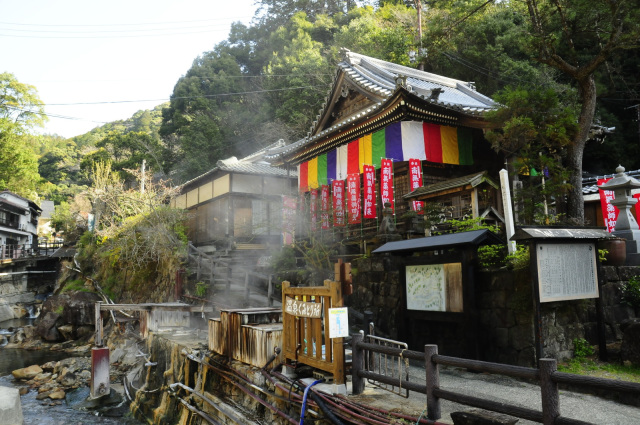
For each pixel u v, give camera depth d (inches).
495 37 1061.8
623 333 285.6
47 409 458.6
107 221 1026.7
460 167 644.7
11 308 1157.1
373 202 579.8
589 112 422.3
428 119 574.2
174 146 1705.2
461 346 319.3
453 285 303.4
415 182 557.3
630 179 367.6
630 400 224.5
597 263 289.4
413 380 279.9
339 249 598.5
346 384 252.5
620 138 927.0
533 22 445.4
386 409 214.7
